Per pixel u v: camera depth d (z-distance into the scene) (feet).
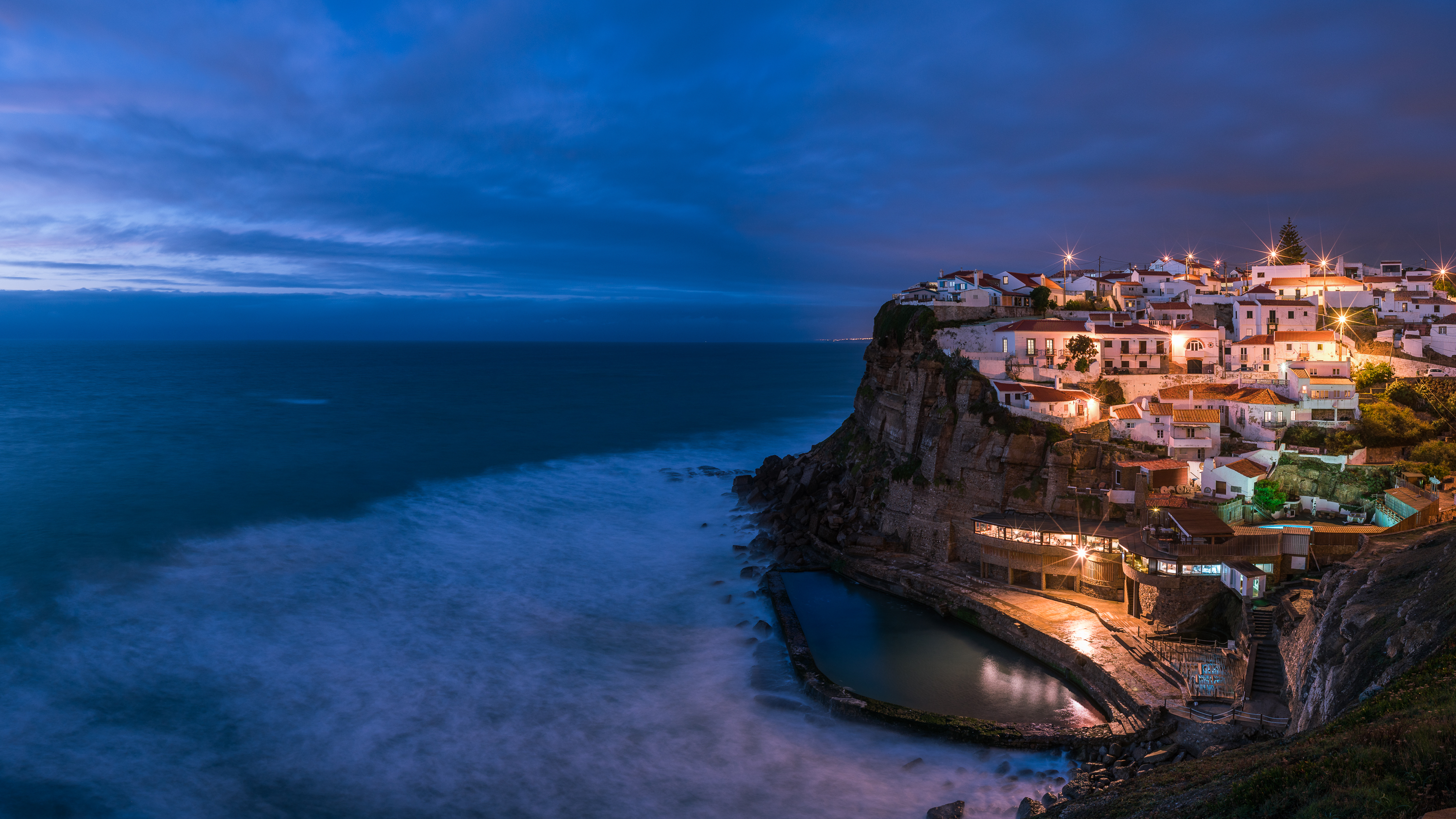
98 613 188.75
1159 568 181.88
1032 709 157.99
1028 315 330.75
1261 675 150.20
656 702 160.86
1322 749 81.35
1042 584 207.21
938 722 148.15
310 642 181.16
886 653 185.06
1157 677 155.12
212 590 206.80
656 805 129.29
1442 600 111.14
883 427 291.58
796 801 130.62
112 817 122.72
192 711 151.43
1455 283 356.79
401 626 191.42
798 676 169.68
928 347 289.33
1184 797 90.94
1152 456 230.68
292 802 127.85
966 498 237.25
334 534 257.14
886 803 129.90
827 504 280.31
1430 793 66.23
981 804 127.95
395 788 132.05
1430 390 243.60
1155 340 288.51
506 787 132.98
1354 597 135.13
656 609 207.82
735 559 247.91
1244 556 178.09
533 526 275.80
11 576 206.69
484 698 160.35
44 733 142.10
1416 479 202.08
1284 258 436.76
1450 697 82.74
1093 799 110.52
